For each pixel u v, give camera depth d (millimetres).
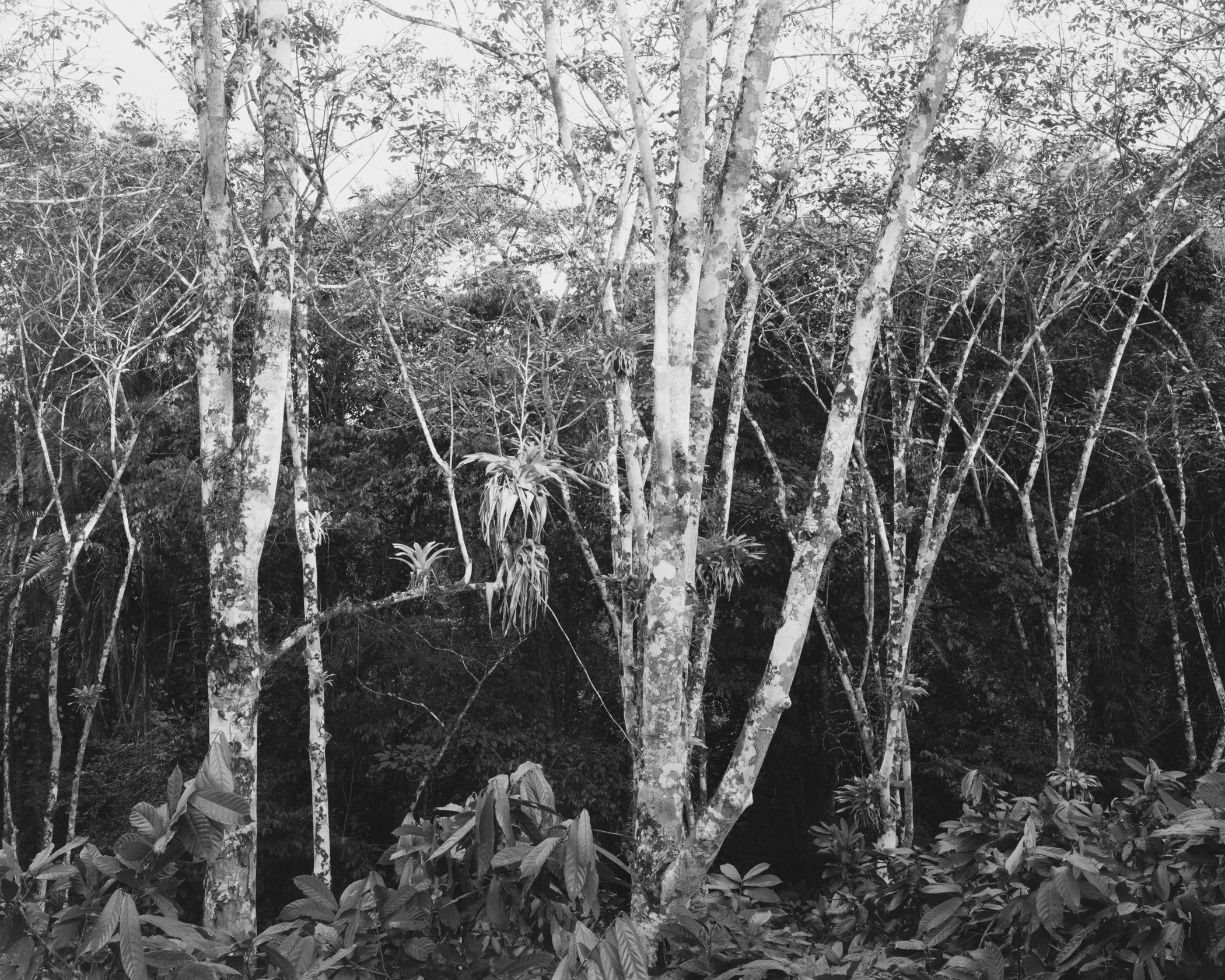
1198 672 17641
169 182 15094
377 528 15773
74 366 17109
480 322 14602
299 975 3252
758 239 10938
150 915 3223
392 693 15977
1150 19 11961
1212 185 13172
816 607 14570
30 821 17406
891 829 11750
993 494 17266
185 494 15930
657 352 5055
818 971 3820
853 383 4500
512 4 9820
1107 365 16891
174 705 17938
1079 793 12312
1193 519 17734
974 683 15930
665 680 4613
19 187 14070
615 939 2848
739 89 6508
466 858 3510
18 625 17641
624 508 13070
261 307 7328
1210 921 3029
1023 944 3461
